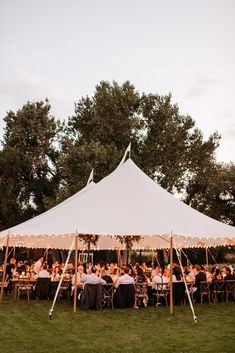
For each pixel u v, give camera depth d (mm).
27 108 29344
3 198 28047
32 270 14094
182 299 11219
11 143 29344
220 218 32156
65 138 28734
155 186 12641
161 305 11008
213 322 8375
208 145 28344
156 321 8477
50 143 30141
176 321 8484
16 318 8641
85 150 24562
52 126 29906
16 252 28375
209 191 30141
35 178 29891
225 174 31391
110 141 26516
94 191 11930
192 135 28250
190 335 7090
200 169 29141
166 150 27016
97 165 24734
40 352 5805
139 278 10922
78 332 7285
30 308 10039
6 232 11031
